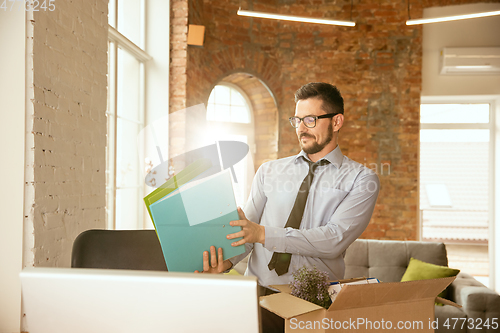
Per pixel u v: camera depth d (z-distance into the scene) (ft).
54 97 5.26
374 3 15.23
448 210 16.60
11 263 4.66
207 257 2.93
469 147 16.33
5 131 4.67
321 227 3.90
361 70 15.16
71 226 5.66
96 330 1.87
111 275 1.81
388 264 9.99
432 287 2.56
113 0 9.58
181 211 2.88
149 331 1.84
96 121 6.51
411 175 14.99
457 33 15.07
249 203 4.47
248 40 14.39
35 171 4.81
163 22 11.67
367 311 2.48
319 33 15.16
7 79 4.69
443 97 15.62
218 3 13.84
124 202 9.84
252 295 1.73
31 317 1.91
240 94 15.53
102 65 6.76
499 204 15.62
